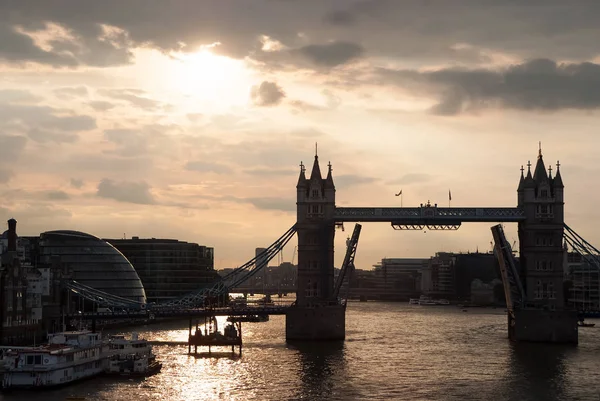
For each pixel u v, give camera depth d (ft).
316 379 621.31
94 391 571.28
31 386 577.43
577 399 557.33
